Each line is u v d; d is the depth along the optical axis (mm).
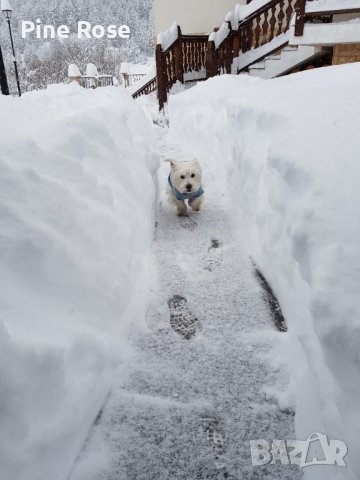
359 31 6016
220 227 3504
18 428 1120
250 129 3393
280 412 1641
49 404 1289
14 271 1491
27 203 1690
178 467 1428
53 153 2141
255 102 3463
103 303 1863
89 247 1923
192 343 2045
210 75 8875
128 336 2084
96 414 1619
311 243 1536
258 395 1724
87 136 2605
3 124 2301
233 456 1464
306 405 1538
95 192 2236
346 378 1172
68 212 1879
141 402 1697
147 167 3570
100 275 1899
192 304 2379
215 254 3012
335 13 6121
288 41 7504
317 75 4090
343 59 6891
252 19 8359
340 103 2602
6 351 1125
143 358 1946
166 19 11250
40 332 1393
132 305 2252
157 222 3711
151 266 2781
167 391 1755
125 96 5238
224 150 4496
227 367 1880
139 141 3760
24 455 1130
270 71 8047
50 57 36688
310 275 1468
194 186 3531
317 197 1701
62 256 1704
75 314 1663
